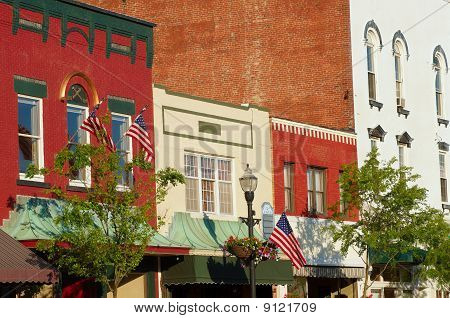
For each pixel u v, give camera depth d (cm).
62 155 3356
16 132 3569
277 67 5425
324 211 4919
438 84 5988
